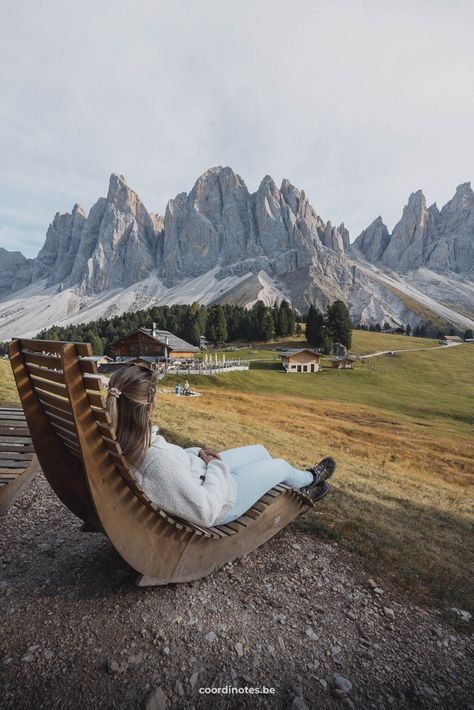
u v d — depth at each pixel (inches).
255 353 4099.4
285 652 117.0
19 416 208.5
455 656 132.2
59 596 125.1
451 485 725.9
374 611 147.3
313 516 222.8
